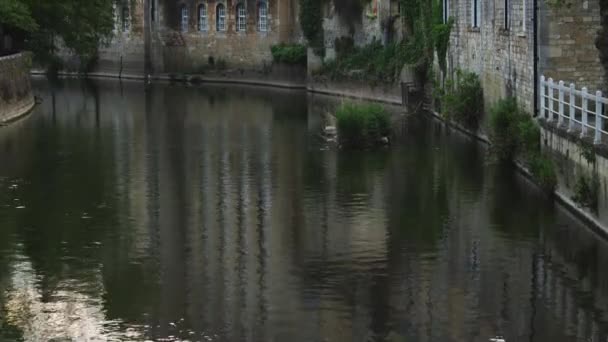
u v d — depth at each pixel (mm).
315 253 21469
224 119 44594
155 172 30484
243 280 19672
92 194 27266
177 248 21922
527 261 20672
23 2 49844
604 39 26938
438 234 22766
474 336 16781
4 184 28641
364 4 55375
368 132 34750
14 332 17047
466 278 19688
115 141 37156
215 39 70625
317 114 46500
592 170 22344
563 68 27656
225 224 23938
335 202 26141
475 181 28266
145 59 73312
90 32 54281
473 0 37406
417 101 46344
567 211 24359
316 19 59781
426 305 18219
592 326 17172
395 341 16609
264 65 67312
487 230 22984
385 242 22219
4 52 51594
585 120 23203
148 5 73000
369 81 52500
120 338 16781
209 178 29484
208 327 17219
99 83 68375
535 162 26891
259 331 17016
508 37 31203
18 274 20156
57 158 33094
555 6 26891
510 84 31000
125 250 21797
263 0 67438
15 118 44469
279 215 24797
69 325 17375
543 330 17016
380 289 19125
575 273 19859
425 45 46656
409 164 31297
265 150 34719
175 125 42219
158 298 18688
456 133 38062
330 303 18391
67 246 22094
